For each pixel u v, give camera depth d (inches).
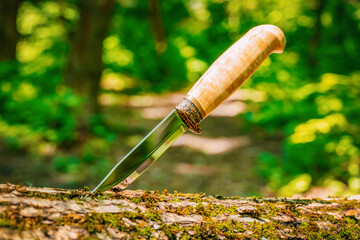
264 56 46.7
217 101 44.8
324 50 347.9
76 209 38.8
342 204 60.1
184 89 616.7
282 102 331.0
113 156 294.0
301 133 236.2
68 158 266.2
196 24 676.7
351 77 275.3
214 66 46.0
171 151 318.7
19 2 382.0
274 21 469.7
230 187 251.0
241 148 323.9
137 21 618.2
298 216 53.5
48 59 415.5
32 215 35.5
